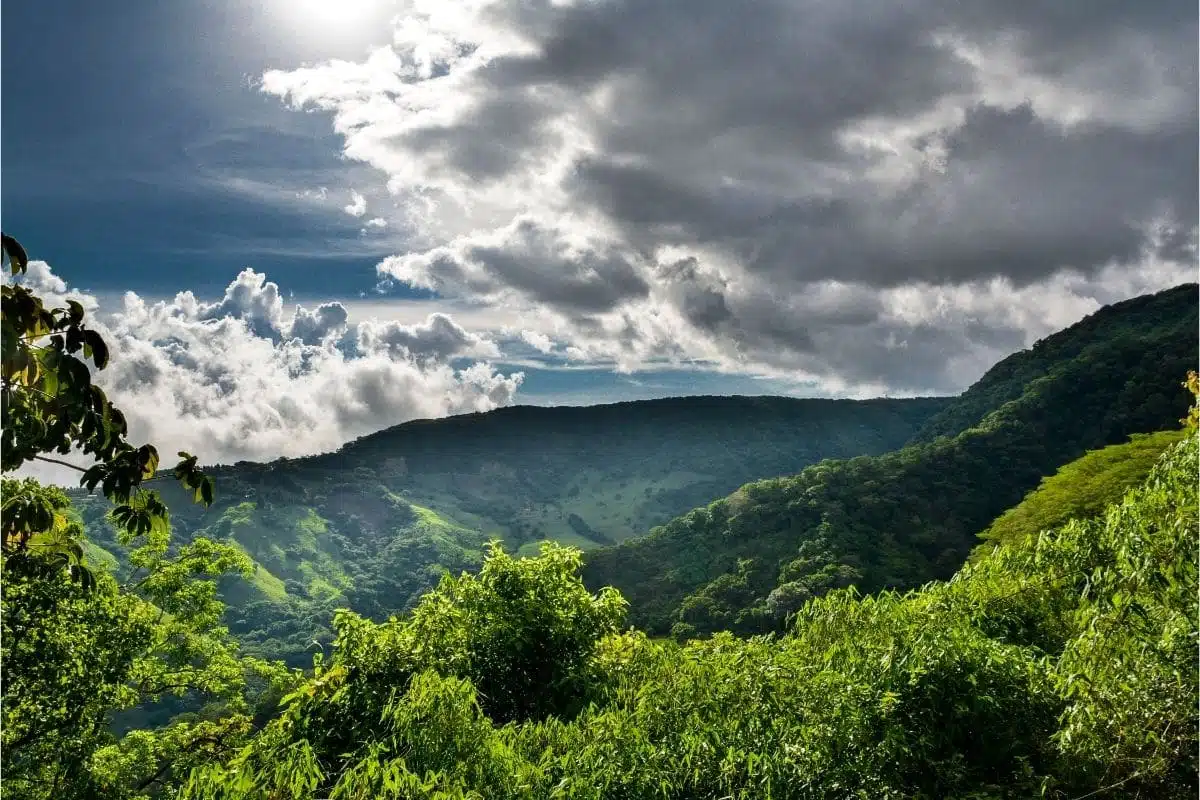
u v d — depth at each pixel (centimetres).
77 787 1151
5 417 272
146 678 1433
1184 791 411
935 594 703
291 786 458
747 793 452
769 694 532
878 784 456
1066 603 642
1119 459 3597
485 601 875
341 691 750
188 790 459
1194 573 417
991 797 448
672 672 673
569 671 846
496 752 512
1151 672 421
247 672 1695
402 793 444
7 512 348
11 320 269
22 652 980
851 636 611
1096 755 441
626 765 477
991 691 503
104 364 288
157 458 302
